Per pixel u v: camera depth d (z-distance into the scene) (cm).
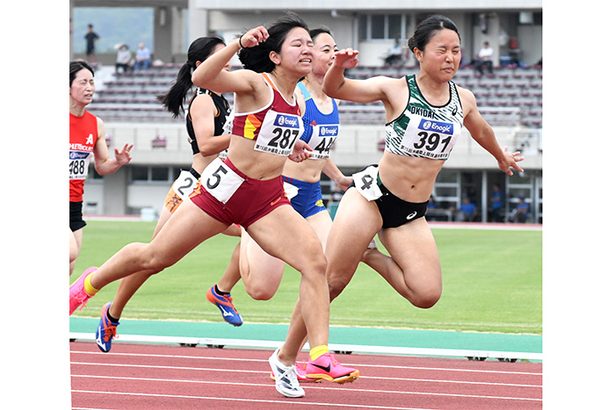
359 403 1566
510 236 5812
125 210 7744
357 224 1554
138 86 8344
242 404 1548
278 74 1462
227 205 1466
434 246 1572
